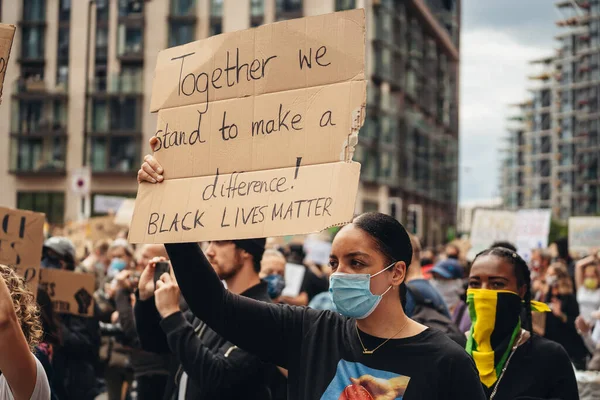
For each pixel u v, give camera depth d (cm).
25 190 4716
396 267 289
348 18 290
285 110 301
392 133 5850
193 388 421
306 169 291
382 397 277
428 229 7144
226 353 395
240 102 313
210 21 4678
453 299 794
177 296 405
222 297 315
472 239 1477
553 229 7412
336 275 286
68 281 591
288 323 311
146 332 446
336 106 288
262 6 4666
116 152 4725
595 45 12419
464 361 280
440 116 7488
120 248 906
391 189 5900
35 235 511
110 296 783
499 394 372
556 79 13400
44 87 4678
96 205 2117
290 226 287
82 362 662
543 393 373
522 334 385
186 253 316
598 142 12300
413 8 6172
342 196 278
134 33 4703
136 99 4697
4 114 4688
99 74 4716
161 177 326
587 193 12462
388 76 5606
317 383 290
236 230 299
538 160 15262
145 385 696
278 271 671
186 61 332
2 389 307
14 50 4662
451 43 7731
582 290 928
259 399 403
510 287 386
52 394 489
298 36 302
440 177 7625
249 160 306
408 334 287
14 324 284
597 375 538
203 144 319
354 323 296
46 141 4716
